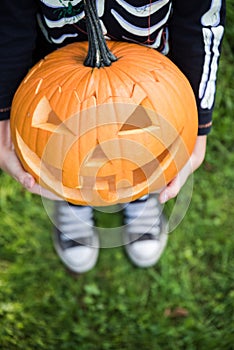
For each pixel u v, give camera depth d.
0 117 1.60
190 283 2.13
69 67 1.37
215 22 1.45
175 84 1.38
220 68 2.54
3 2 1.42
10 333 1.98
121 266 2.17
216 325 2.02
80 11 1.41
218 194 2.32
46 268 2.17
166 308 2.08
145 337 1.99
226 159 2.39
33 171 1.47
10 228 2.22
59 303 2.08
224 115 2.48
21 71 1.54
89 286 2.12
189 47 1.49
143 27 1.45
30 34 1.50
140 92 1.32
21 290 2.11
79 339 1.99
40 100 1.36
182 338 1.99
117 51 1.41
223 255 2.18
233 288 2.11
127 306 2.07
